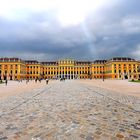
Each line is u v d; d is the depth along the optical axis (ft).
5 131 22.65
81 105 43.55
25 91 92.84
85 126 24.82
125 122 26.99
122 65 488.85
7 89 110.22
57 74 569.64
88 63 577.02
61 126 24.82
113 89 104.63
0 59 490.90
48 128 23.89
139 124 25.84
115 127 24.32
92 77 552.41
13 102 49.80
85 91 89.92
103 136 20.67
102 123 26.40
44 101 51.65
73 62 567.59
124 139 19.70
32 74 544.21
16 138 20.08
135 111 35.70
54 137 20.40
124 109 37.93
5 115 32.14
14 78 478.18
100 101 50.96
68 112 34.71
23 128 23.94
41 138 20.08
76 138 20.03
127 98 58.44
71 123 26.40
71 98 58.75
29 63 545.44
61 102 49.19
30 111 35.94
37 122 27.07
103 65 554.05
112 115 31.96
